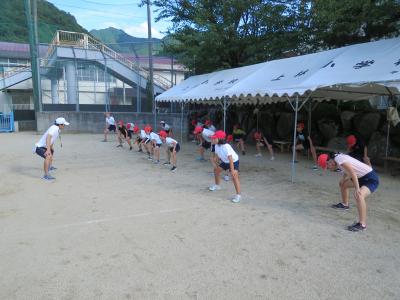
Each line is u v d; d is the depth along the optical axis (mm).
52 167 8703
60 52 18781
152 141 10086
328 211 5426
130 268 3492
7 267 3498
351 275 3393
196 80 14234
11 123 20094
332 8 9773
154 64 22359
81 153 11656
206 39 14273
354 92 9414
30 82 24891
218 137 5973
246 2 13727
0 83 23469
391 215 5266
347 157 4723
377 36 10570
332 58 8258
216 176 6684
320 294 3041
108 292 3043
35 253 3824
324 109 12672
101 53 19625
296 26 12773
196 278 3303
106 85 19766
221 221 4930
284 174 8359
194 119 16891
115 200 5965
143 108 20625
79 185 7062
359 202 4559
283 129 13391
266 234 4445
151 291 3066
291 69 9164
